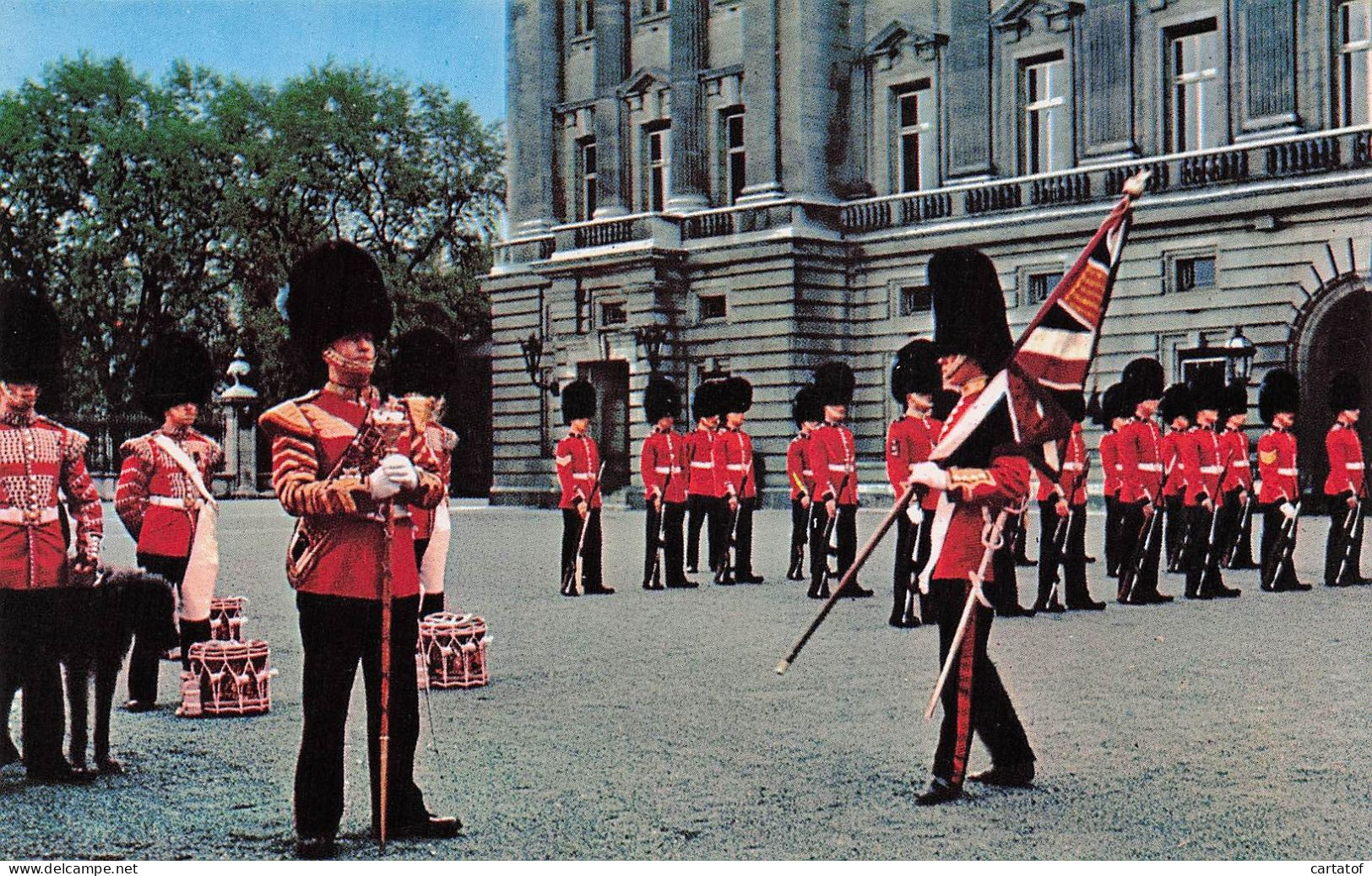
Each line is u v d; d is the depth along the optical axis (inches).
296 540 282.0
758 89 1578.5
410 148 1852.9
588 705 423.5
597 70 1748.3
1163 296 1307.8
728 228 1592.0
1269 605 667.4
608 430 1681.8
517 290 1784.0
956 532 316.8
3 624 331.9
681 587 792.3
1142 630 580.4
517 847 275.0
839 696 433.7
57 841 282.4
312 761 273.6
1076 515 649.6
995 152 1473.9
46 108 1817.2
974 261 320.5
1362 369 1204.5
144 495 430.0
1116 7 1366.9
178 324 1910.7
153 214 1843.0
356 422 283.1
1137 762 342.0
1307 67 1255.5
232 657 414.9
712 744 365.7
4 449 341.1
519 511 1612.9
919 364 589.3
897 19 1535.4
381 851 273.7
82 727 339.0
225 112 1836.9
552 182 1802.4
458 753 358.9
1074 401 313.9
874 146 1565.0
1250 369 1254.3
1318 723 386.3
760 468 1549.0
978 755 354.3
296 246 1834.4
